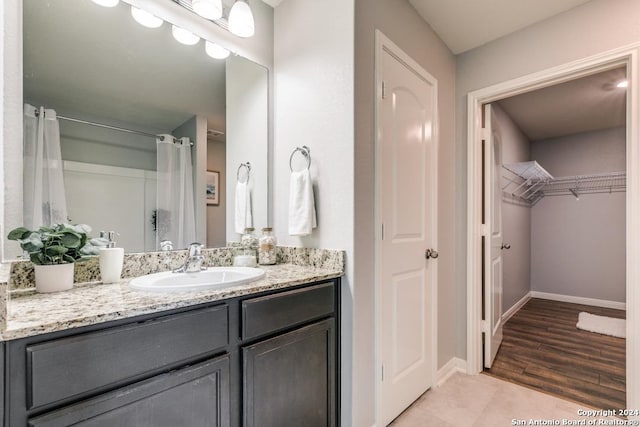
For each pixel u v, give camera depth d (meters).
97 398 0.75
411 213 1.79
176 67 1.48
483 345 2.24
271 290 1.14
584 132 3.97
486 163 2.26
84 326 0.74
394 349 1.64
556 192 4.21
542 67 1.88
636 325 1.53
